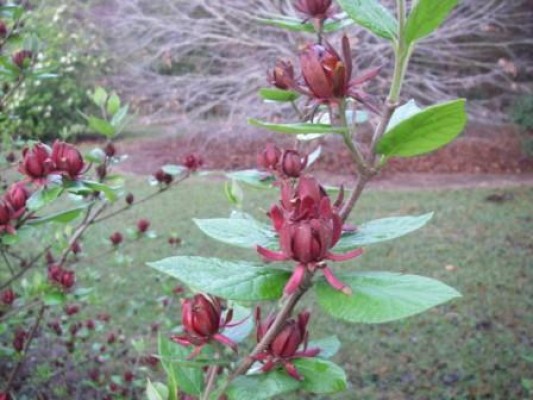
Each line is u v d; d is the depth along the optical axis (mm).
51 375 3291
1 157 2742
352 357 4598
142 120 12258
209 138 11766
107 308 4965
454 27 10727
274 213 850
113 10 11781
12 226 1566
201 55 11805
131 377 3221
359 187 935
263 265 893
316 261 804
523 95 11906
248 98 11211
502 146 12148
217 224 985
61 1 9648
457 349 4688
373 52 9477
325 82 879
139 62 11922
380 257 6559
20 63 2250
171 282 4258
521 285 5777
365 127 7059
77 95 9000
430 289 775
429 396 4102
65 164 1520
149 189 9414
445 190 9594
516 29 11781
